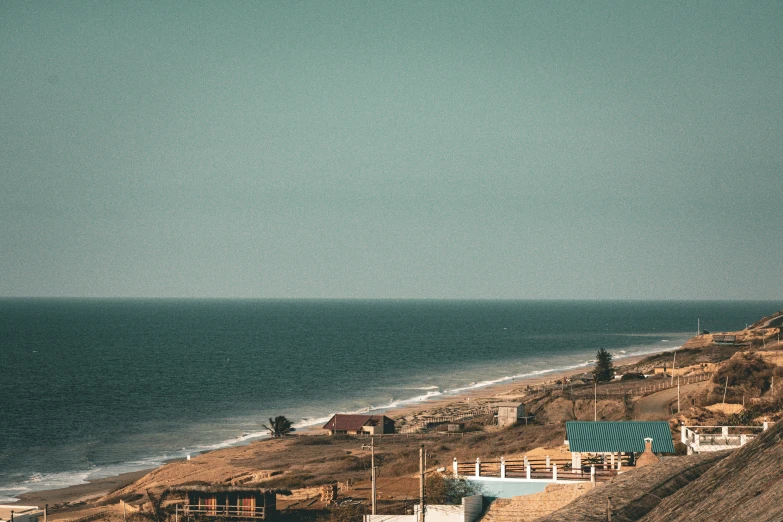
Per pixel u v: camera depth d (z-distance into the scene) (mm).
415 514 38938
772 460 16547
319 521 46188
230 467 77875
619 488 23156
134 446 101688
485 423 95188
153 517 51500
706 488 17844
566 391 102438
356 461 71812
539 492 39031
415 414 116438
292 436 102188
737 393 71688
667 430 40875
